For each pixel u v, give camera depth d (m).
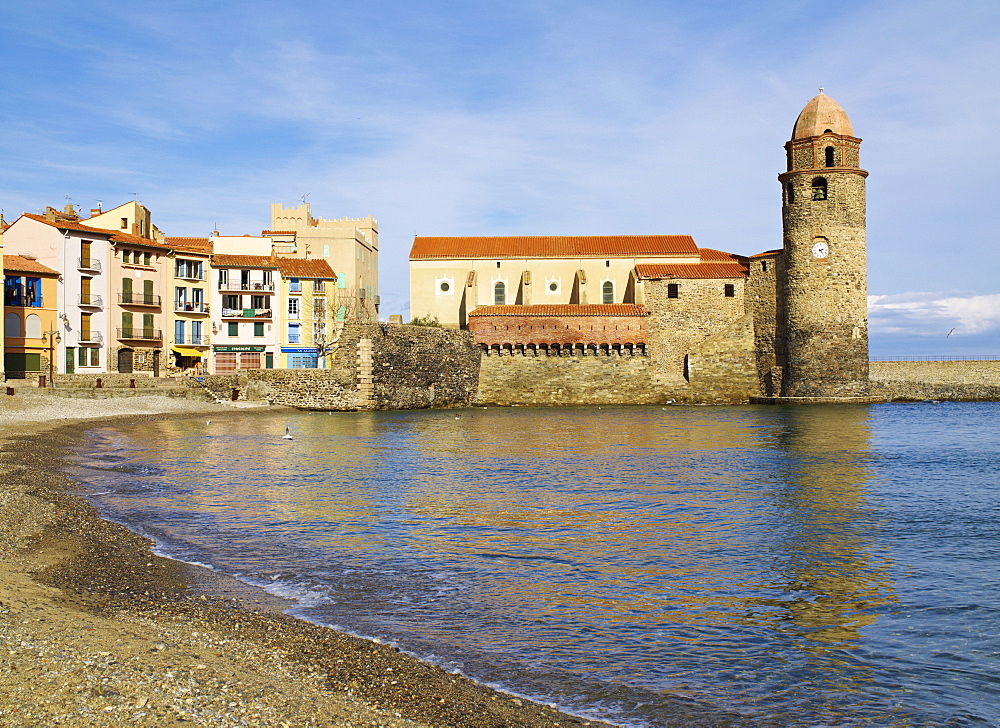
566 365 98.69
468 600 18.47
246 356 88.31
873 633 16.70
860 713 13.13
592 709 12.98
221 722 11.12
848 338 93.00
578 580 20.31
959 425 68.25
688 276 99.00
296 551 22.91
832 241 92.69
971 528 27.06
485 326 99.44
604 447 51.53
